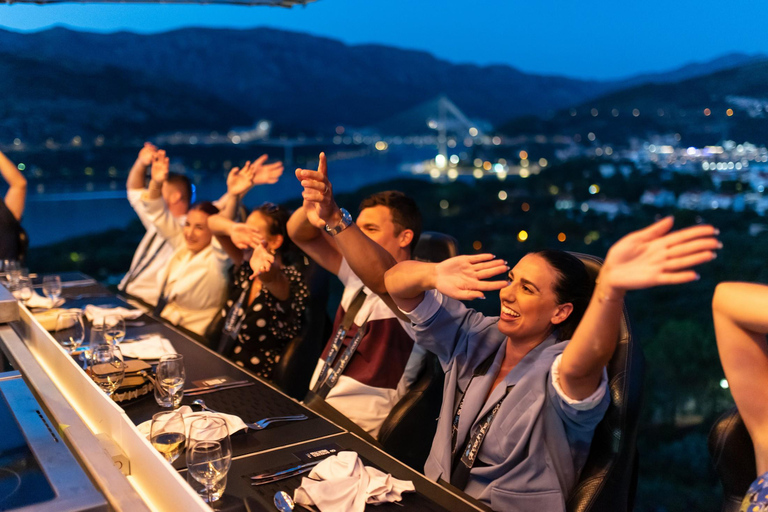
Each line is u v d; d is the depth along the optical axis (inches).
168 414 46.6
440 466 57.9
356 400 75.7
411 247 81.3
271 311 95.7
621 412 52.5
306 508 43.6
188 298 118.3
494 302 95.6
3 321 83.1
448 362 63.9
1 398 46.8
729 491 48.8
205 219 118.5
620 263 39.3
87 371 66.1
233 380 72.2
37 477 35.1
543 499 51.7
